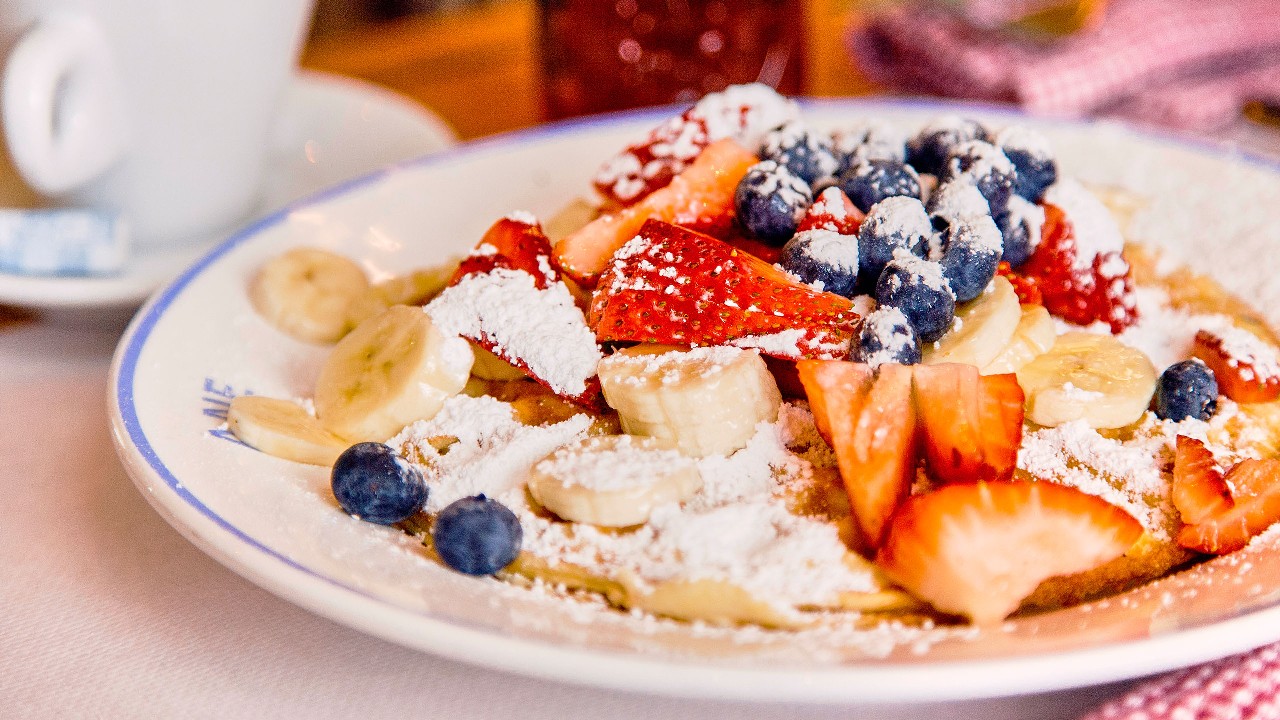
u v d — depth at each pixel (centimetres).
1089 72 66
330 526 43
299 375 50
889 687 39
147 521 46
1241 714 40
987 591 42
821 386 43
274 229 54
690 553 42
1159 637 39
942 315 45
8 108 54
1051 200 49
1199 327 49
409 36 85
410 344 48
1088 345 47
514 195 57
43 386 51
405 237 56
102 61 55
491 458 45
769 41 64
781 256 47
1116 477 45
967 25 70
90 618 44
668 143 50
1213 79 68
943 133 49
